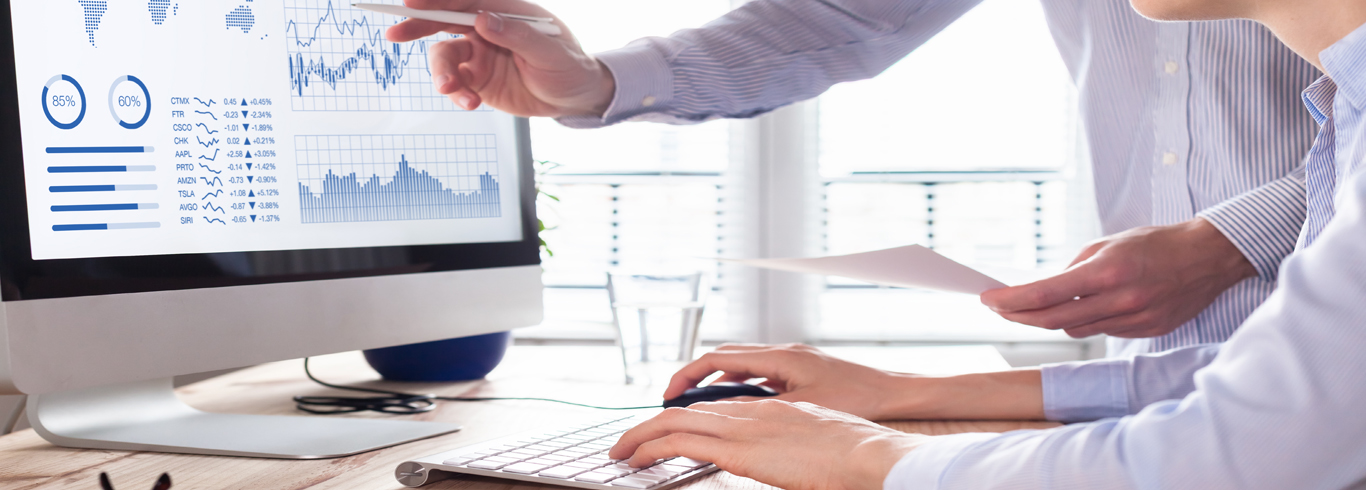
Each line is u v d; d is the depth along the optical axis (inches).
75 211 26.4
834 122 85.3
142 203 27.9
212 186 29.6
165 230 28.4
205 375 49.1
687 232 86.7
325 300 32.2
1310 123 40.1
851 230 85.9
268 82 31.2
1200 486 14.1
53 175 26.0
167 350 28.0
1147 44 43.5
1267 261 33.4
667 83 39.2
